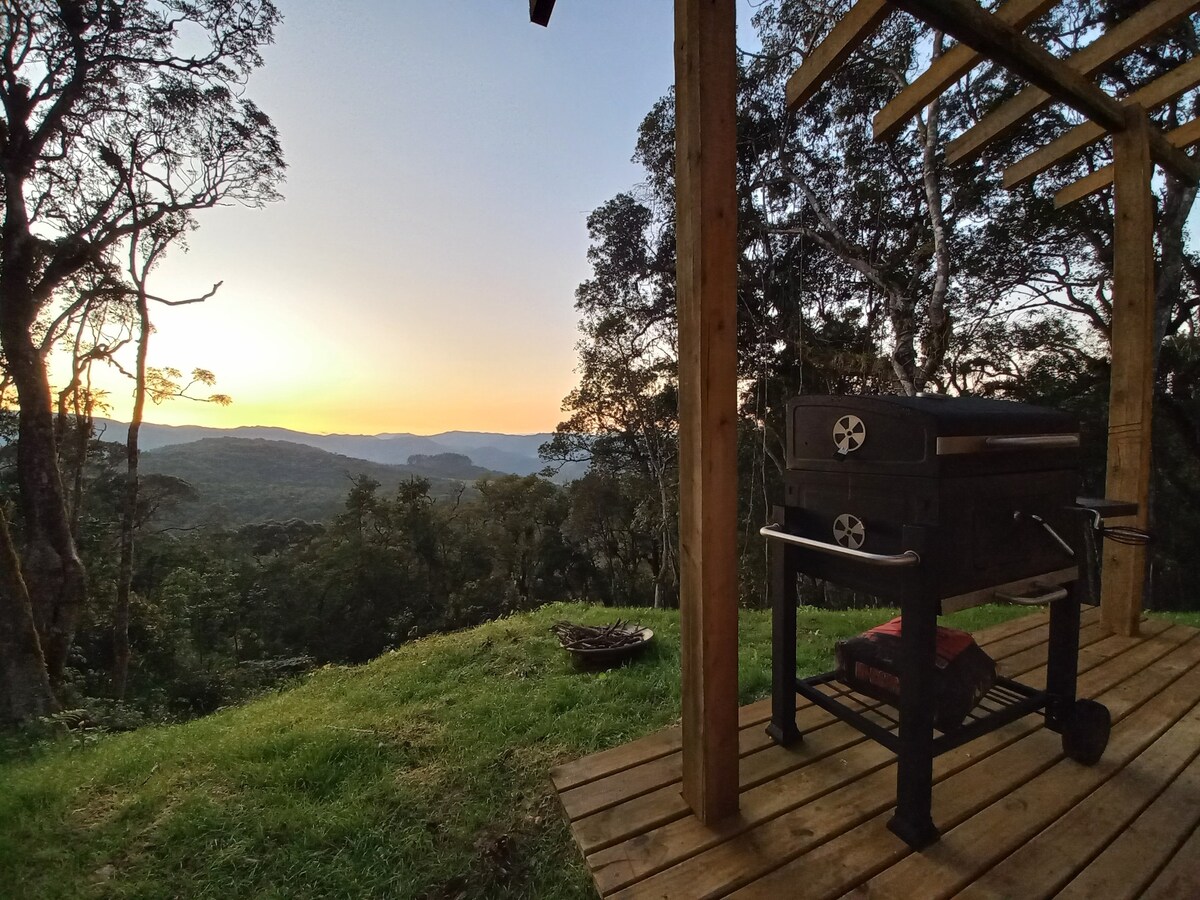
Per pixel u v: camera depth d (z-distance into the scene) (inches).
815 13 270.2
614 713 115.3
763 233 397.4
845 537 54.9
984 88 300.0
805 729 69.4
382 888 72.6
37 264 327.6
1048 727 61.6
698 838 50.0
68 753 146.9
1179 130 110.8
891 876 44.8
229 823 86.5
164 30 332.8
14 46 296.4
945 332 289.7
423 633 908.6
